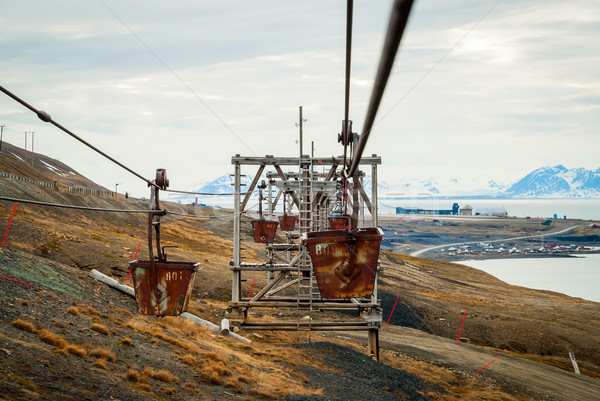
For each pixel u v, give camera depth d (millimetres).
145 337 19953
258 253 86688
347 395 20750
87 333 17547
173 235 92750
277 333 33844
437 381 32500
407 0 2254
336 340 36406
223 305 40344
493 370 41406
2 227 41125
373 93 3887
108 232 69438
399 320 65062
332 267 10719
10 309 16812
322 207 38031
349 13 3863
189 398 14375
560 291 185375
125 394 12695
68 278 25969
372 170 27219
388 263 129500
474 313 77938
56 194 85750
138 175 10648
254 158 28953
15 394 10258
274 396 17203
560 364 60031
